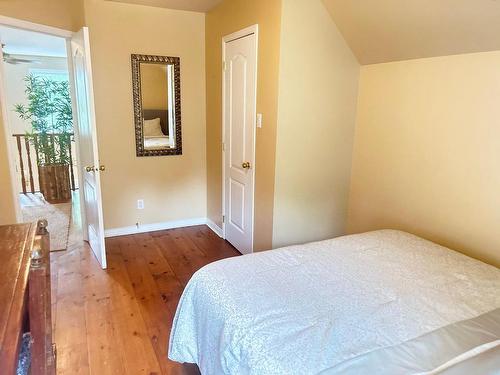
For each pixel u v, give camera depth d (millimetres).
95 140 2828
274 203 2838
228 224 3688
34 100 5855
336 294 1564
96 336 2188
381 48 2654
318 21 2670
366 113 2977
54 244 3584
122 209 3834
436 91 2406
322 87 2816
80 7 3215
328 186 3082
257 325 1338
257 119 2943
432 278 1745
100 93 3479
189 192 4145
